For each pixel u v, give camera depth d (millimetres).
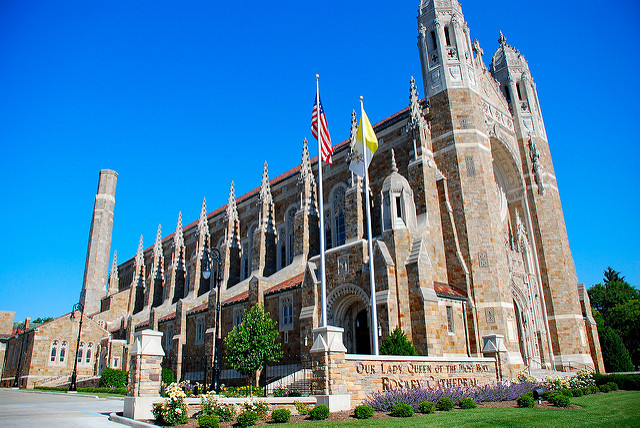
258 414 18422
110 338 61719
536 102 52844
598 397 25016
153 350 20203
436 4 44375
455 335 33281
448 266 37031
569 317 44156
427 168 38188
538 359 41844
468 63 43125
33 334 59750
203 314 49469
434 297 31812
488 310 35188
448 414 18203
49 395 39188
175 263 61875
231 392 28719
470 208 37750
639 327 70250
